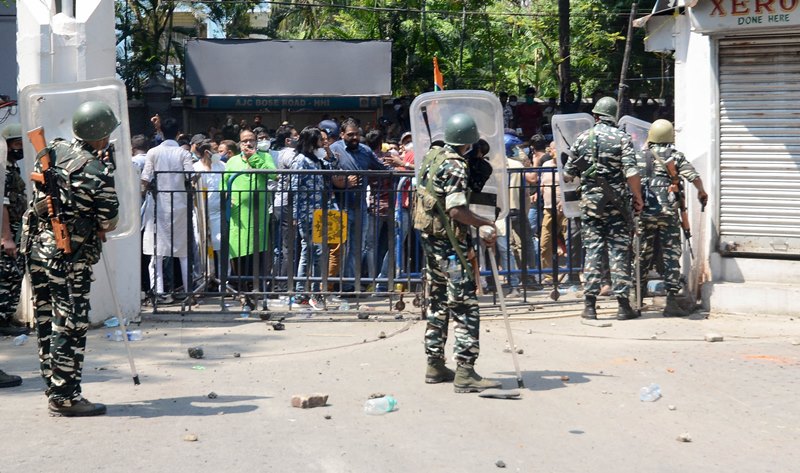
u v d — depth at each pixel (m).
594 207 8.80
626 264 8.94
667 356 7.55
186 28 33.22
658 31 9.96
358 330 8.68
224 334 8.55
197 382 6.86
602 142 8.76
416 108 7.37
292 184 9.38
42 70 8.64
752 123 9.24
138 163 10.31
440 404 6.23
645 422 5.81
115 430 5.66
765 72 9.16
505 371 7.13
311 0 30.75
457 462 5.08
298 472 4.93
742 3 8.85
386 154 11.87
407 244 9.55
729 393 6.45
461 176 6.30
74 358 5.91
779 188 9.19
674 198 9.03
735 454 5.22
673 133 9.09
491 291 10.18
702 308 9.39
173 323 9.05
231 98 25.28
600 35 27.67
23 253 5.99
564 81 24.42
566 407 6.13
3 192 7.35
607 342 8.11
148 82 25.75
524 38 30.38
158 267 9.87
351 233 9.54
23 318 8.99
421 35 29.23
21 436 5.55
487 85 29.91
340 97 24.62
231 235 9.65
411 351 7.82
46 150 5.82
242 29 33.19
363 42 24.67
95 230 5.89
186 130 25.47
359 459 5.13
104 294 8.88
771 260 9.20
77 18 8.77
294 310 9.41
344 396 6.45
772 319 8.91
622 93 11.62
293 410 6.10
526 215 9.73
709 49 9.34
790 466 5.03
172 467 5.00
